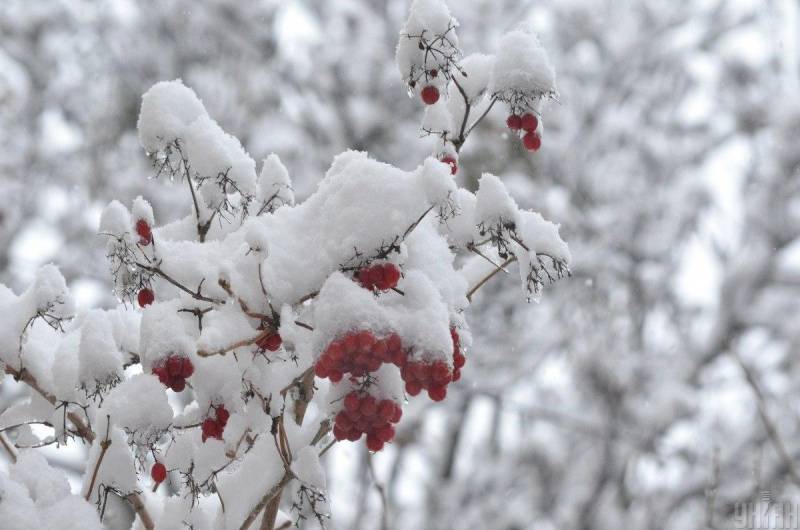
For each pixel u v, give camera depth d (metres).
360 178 2.58
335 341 2.31
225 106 10.47
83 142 10.49
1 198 9.95
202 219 3.13
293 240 2.66
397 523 9.67
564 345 10.10
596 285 10.26
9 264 9.77
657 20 11.59
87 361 2.66
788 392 9.49
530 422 10.33
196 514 2.94
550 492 10.09
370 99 10.60
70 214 10.05
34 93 10.54
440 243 2.68
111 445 2.76
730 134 11.16
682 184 10.94
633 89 11.64
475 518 9.74
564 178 10.68
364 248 2.50
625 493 9.84
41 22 10.58
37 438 3.20
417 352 2.36
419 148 10.46
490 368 9.98
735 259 10.43
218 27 10.64
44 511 2.60
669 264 10.52
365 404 2.40
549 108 11.07
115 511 6.43
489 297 9.90
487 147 9.66
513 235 2.61
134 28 10.73
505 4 11.29
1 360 2.90
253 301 2.58
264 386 2.66
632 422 9.70
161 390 2.57
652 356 10.01
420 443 10.32
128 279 2.76
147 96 2.86
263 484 2.74
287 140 10.15
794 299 10.03
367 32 10.87
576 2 11.44
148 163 10.27
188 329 2.74
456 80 3.25
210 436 2.63
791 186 10.27
